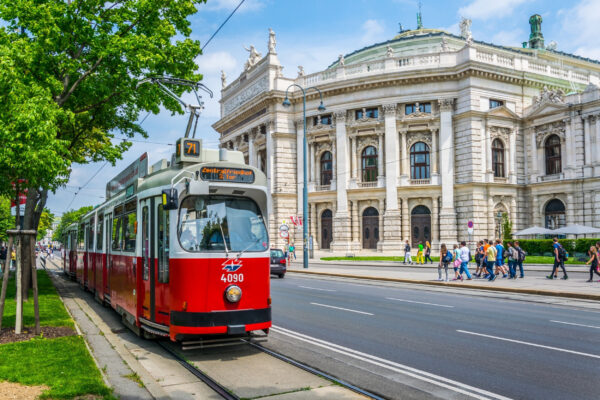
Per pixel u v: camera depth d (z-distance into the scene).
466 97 44.06
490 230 43.50
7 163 11.38
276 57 53.00
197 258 8.87
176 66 18.58
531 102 46.72
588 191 40.97
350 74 48.97
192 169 9.20
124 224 12.37
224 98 66.31
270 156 52.53
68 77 17.55
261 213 9.70
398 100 46.34
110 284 14.08
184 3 18.14
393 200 46.06
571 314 14.08
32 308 14.08
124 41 16.17
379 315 13.70
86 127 20.47
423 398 6.66
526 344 9.92
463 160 44.06
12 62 12.10
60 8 15.68
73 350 8.68
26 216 18.53
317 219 51.53
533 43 62.97
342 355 9.09
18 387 6.60
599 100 40.09
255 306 9.19
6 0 15.27
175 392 7.02
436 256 44.38
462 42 52.78
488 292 20.16
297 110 52.28
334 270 32.59
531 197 45.31
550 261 34.41
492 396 6.70
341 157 48.88
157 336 10.76
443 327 11.84
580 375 7.66
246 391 7.01
